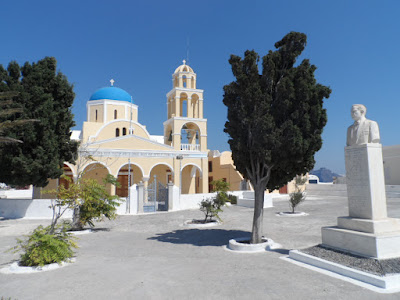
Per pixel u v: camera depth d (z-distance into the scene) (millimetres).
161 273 7352
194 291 6070
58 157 19188
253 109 9898
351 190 8297
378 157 8023
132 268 7867
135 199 21531
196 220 16812
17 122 14766
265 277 6793
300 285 6207
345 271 6691
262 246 9695
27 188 48594
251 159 10070
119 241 11891
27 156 17844
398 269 6387
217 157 38406
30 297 5961
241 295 5785
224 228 14531
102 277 7121
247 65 10055
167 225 15992
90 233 13898
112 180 15977
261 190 10211
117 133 32000
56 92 19406
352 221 7914
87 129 32281
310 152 9500
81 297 5898
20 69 19078
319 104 9594
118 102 35531
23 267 7895
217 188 16703
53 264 8148
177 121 30672
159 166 33375
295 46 10016
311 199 30156
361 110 8445
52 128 18875
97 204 14367
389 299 5359
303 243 10547
